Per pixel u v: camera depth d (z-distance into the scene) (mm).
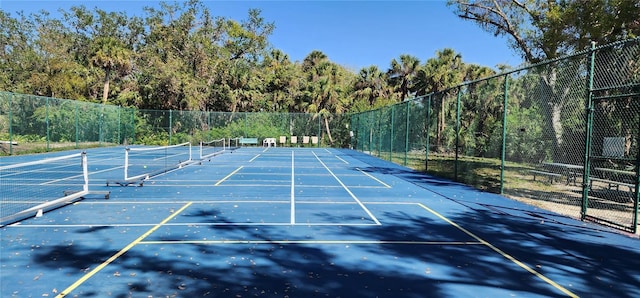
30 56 40594
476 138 22438
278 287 4621
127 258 5574
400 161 24484
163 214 8492
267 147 39281
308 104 41750
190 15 46188
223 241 6465
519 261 5684
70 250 5926
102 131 33531
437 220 8305
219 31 48562
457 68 40781
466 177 16547
